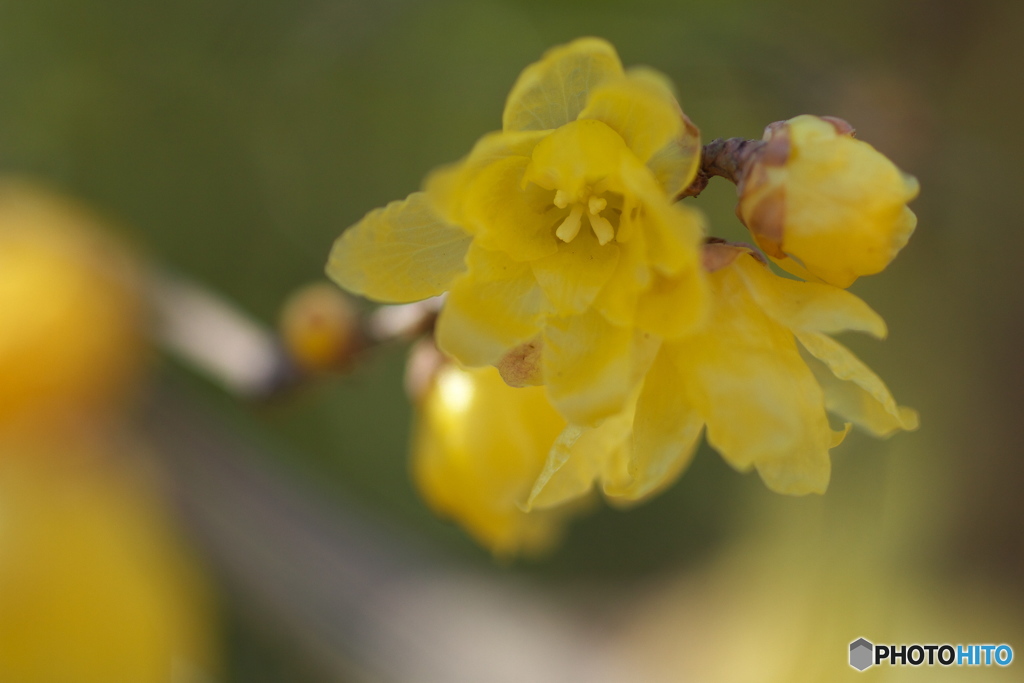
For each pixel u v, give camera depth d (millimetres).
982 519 297
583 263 185
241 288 381
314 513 268
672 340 184
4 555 234
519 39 267
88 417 241
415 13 265
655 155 182
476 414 207
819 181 181
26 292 235
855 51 271
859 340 321
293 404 235
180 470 264
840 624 287
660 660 265
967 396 302
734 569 349
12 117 319
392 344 219
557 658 253
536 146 182
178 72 325
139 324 240
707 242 187
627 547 417
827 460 185
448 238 186
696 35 244
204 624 264
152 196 352
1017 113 271
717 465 418
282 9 288
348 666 247
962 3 274
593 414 181
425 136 364
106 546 241
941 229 272
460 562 285
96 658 237
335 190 376
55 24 313
